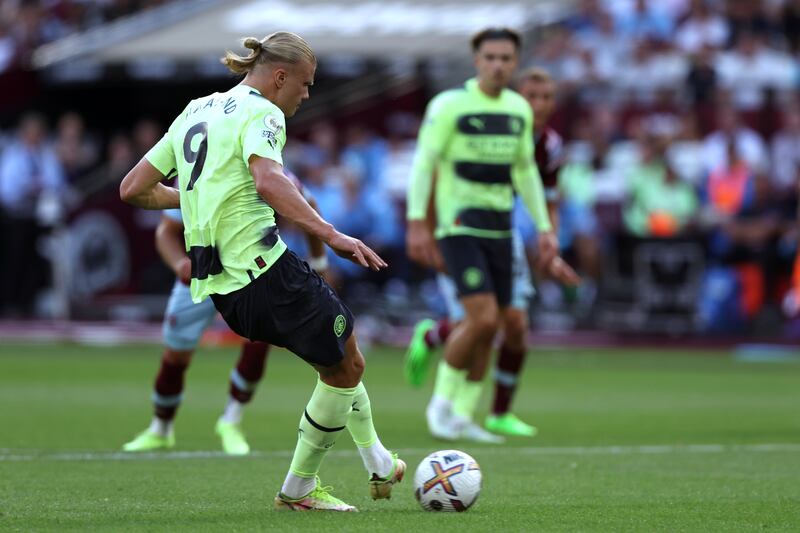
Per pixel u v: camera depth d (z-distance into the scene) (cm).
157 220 7069
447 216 3391
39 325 7125
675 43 7688
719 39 7725
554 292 6875
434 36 7675
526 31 7706
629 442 3275
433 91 7575
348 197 6744
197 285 1923
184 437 3266
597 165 6819
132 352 6328
